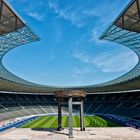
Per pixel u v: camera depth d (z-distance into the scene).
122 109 85.81
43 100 103.25
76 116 80.38
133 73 69.12
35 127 46.81
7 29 30.06
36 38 34.31
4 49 40.81
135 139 30.95
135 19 26.69
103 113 90.00
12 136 33.47
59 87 94.25
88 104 101.19
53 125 51.50
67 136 32.84
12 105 86.50
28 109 90.25
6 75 70.56
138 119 64.44
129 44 38.62
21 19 27.03
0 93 88.69
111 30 31.09
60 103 39.72
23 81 82.44
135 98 88.31
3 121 62.34
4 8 23.86
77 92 35.91
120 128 41.97
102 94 104.25
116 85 73.62
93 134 34.66
